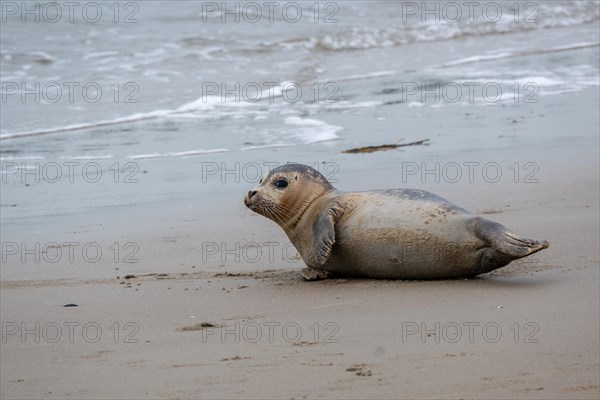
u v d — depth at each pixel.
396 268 21.91
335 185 33.28
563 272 21.77
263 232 28.91
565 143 38.94
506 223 27.27
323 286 22.03
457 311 18.70
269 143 41.03
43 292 22.50
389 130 42.78
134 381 15.40
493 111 46.19
